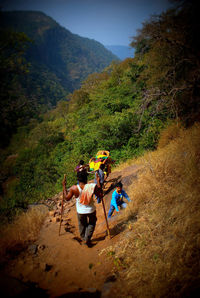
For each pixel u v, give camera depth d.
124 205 4.58
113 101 21.64
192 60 9.16
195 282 2.08
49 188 12.40
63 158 15.31
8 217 5.39
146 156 7.76
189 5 7.99
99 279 2.73
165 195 3.82
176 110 10.12
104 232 4.06
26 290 2.38
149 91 11.37
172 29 8.86
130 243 3.18
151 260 2.64
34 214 4.88
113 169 9.13
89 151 12.85
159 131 10.21
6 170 23.17
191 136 5.84
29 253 3.38
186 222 2.84
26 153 25.09
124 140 11.88
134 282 2.40
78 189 3.44
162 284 2.21
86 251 3.43
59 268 3.03
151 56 10.75
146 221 3.44
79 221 3.63
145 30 9.63
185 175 3.97
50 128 34.66
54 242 3.73
